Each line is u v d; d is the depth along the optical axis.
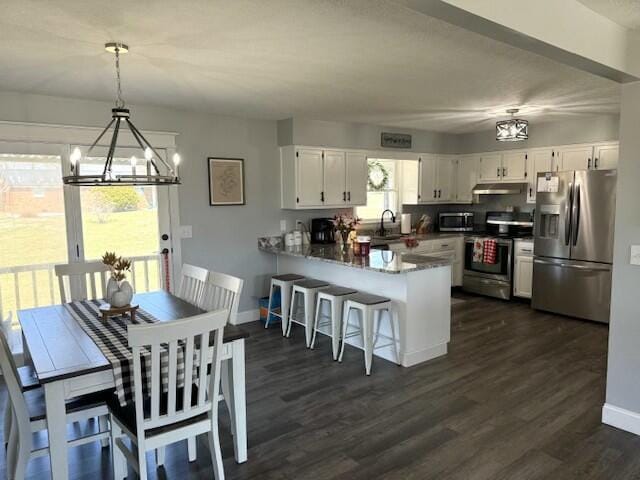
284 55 2.80
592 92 3.86
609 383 2.80
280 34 2.44
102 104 4.10
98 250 4.21
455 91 3.81
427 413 2.99
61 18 2.19
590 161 5.29
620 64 2.41
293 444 2.64
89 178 2.20
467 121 5.41
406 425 2.84
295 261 5.06
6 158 3.73
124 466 2.33
